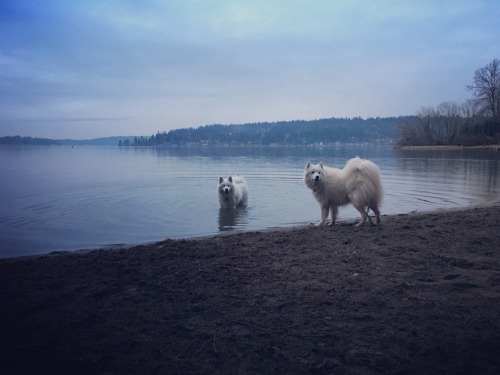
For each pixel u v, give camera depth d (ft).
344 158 65.31
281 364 5.06
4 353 5.38
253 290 7.63
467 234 11.50
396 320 6.22
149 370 4.94
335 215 14.35
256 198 21.70
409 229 12.49
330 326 6.07
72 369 4.99
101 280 8.25
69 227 14.82
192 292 7.56
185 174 36.04
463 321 6.11
